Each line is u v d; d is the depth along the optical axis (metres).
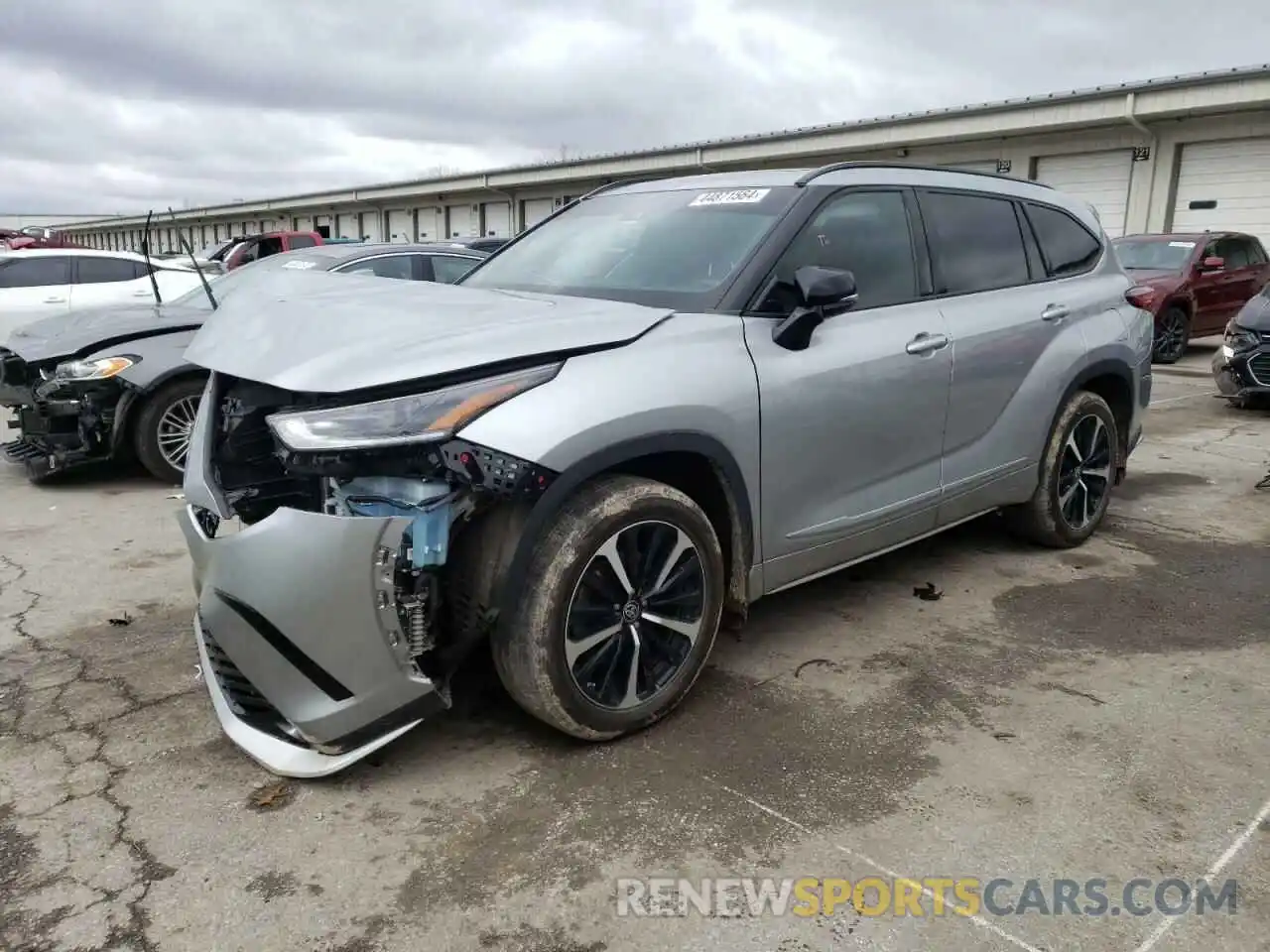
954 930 2.19
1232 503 5.82
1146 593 4.30
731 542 3.22
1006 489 4.41
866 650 3.70
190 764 2.90
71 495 6.24
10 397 6.51
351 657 2.57
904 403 3.70
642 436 2.82
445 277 8.30
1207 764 2.88
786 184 3.68
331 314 2.97
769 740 3.02
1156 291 12.46
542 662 2.75
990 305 4.21
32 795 2.72
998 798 2.70
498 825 2.58
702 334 3.09
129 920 2.22
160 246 60.84
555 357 2.79
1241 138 16.95
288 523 2.54
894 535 3.87
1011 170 20.08
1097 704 3.25
